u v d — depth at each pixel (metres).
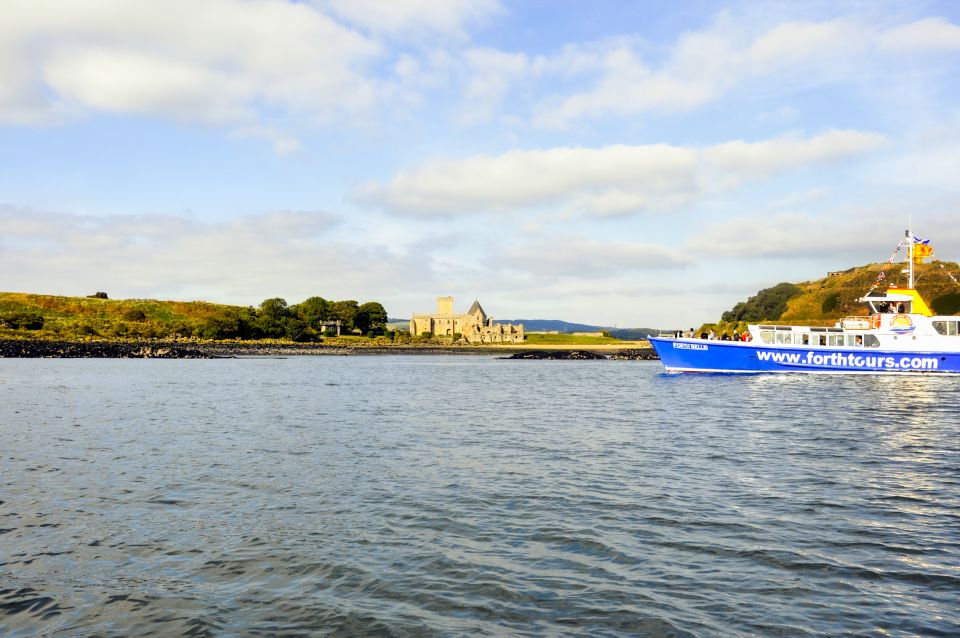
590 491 16.38
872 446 23.39
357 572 10.86
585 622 9.05
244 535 12.84
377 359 139.88
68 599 9.80
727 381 56.91
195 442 24.36
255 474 18.50
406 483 17.33
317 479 17.84
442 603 9.66
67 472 18.80
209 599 9.83
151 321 186.62
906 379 56.41
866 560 11.41
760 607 9.52
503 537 12.69
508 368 104.00
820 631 8.80
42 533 12.98
